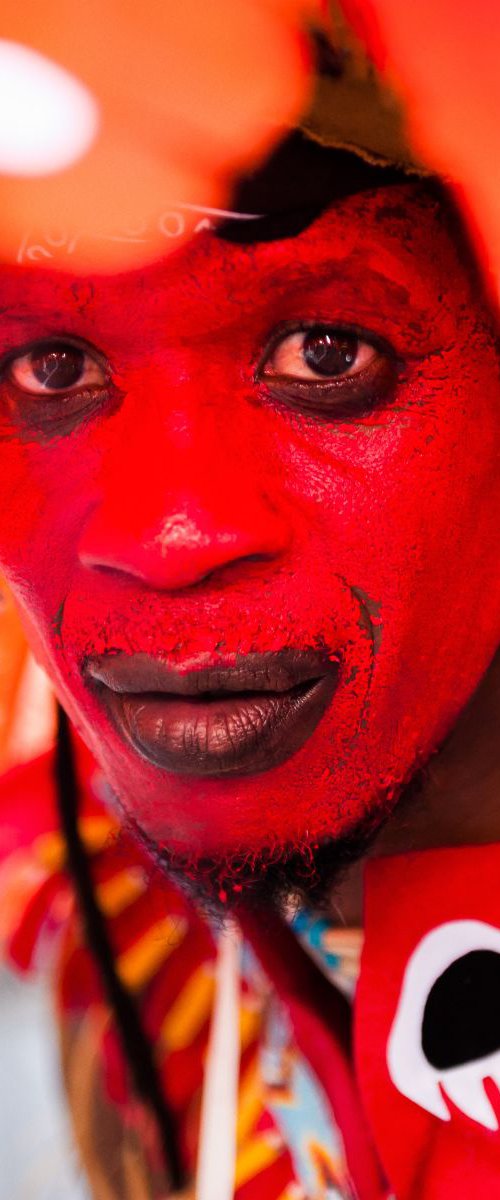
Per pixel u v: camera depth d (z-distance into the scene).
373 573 0.46
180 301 0.41
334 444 0.44
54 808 0.79
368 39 0.40
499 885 0.52
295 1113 0.67
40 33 0.36
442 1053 0.53
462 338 0.45
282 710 0.47
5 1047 0.91
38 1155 0.86
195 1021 0.73
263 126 0.39
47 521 0.46
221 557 0.43
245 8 0.39
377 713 0.48
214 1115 0.65
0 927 0.80
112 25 0.37
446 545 0.47
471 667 0.50
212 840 0.49
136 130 0.38
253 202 0.40
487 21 0.41
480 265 0.44
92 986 0.77
